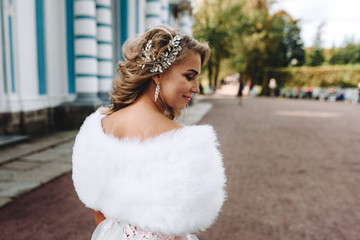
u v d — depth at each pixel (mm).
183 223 672
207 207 683
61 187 3600
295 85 28297
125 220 728
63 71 7828
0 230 2574
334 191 3762
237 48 24812
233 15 23516
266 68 29891
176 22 16391
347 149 6289
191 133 689
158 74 793
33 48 6719
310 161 5270
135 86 803
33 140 6238
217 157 734
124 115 791
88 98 8055
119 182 702
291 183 4051
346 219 2977
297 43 40562
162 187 656
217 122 9977
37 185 3588
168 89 792
